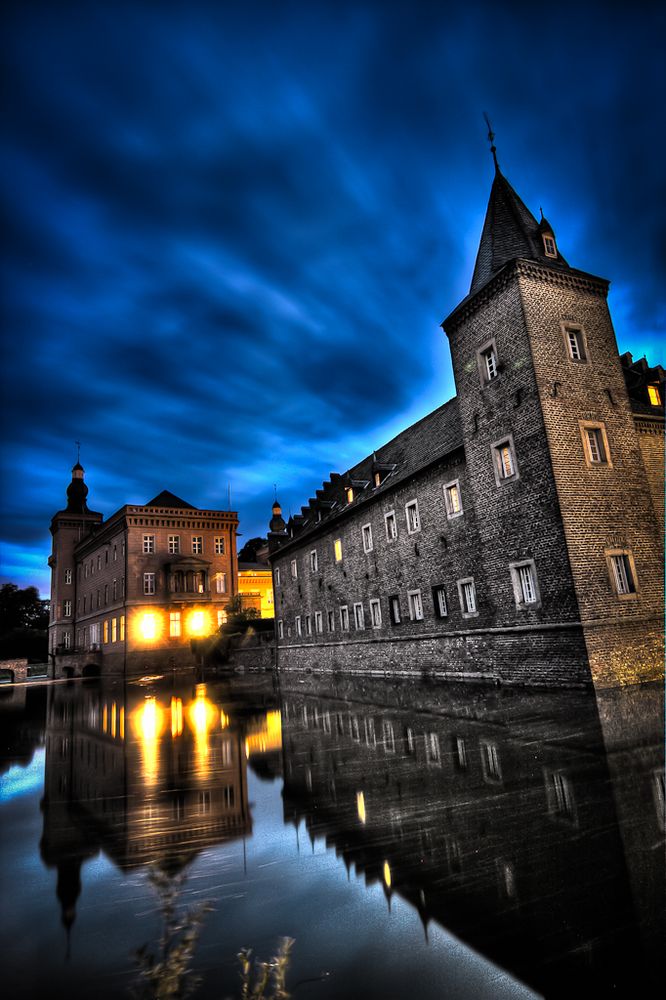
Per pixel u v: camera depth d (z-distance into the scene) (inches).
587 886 172.9
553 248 812.6
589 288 786.8
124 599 2043.6
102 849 239.1
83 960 149.2
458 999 122.2
